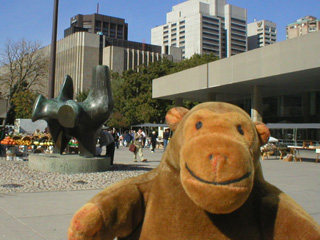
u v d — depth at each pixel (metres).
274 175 11.13
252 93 24.44
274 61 20.28
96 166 10.09
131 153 21.39
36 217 5.13
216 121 1.71
